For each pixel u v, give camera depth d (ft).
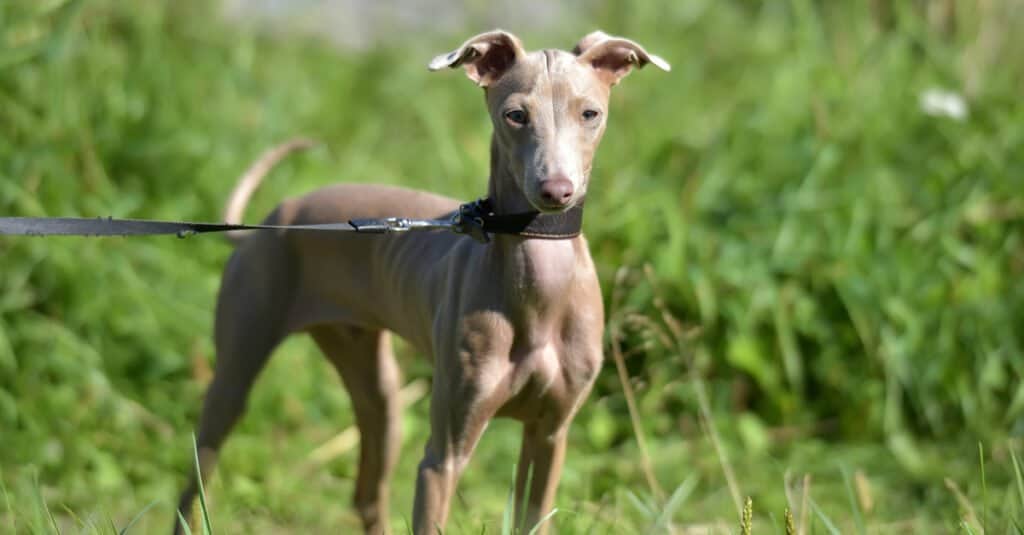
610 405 35.17
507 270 21.77
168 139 38.73
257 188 39.19
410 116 49.78
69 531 27.45
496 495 31.60
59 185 35.58
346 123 47.91
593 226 36.76
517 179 20.92
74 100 37.32
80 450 32.01
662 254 35.68
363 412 28.09
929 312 36.14
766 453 33.94
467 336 22.03
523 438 23.84
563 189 19.95
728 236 37.35
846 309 36.40
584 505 27.53
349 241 25.95
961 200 37.76
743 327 35.50
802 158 38.73
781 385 36.09
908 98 41.65
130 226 20.59
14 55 36.06
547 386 22.47
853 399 35.70
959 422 35.55
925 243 37.14
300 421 35.27
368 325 26.30
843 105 41.24
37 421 32.53
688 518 30.30
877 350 35.86
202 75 43.09
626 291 35.47
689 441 34.58
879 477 33.09
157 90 40.29
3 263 34.12
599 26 53.26
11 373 33.12
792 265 36.50
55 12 38.32
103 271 35.01
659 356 35.14
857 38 46.39
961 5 45.75
